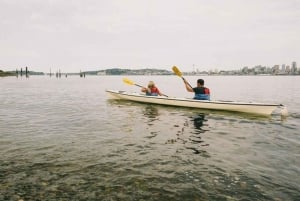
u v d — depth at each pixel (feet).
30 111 40.91
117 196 13.39
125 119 34.24
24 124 30.40
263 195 13.51
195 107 42.93
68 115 37.24
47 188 14.12
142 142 23.06
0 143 22.25
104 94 77.56
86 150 20.58
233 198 13.23
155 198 13.24
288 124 31.30
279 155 19.71
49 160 18.25
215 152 20.40
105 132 26.71
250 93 82.12
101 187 14.32
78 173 16.08
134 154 19.71
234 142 23.30
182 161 18.34
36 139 23.65
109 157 18.99
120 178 15.44
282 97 66.85
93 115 37.35
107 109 43.60
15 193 13.56
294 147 21.80
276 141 23.68
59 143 22.44
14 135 25.04
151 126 29.91
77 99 61.11
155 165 17.53
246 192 13.84
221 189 14.16
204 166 17.42
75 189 14.05
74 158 18.71
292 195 13.51
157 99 47.75
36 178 15.30
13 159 18.35
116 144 22.33
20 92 82.07
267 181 15.14
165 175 15.92
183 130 27.94
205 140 23.95
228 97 68.18
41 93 79.41
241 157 19.26
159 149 21.04
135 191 13.92
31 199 13.01
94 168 16.89
